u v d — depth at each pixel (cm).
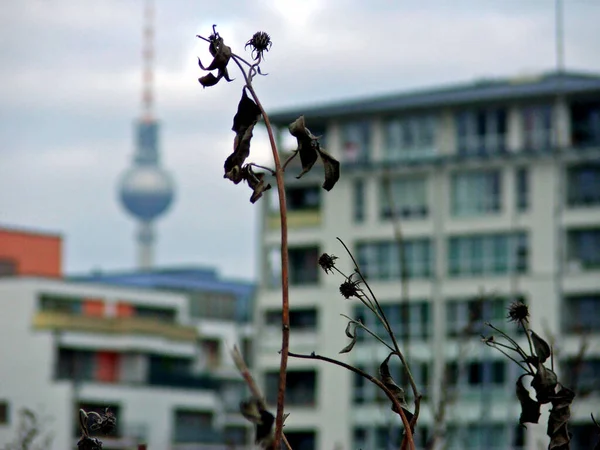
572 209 8838
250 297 15225
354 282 934
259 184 855
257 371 9456
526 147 9012
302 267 9525
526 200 8975
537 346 934
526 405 932
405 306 2267
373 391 9044
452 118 9250
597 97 8825
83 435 973
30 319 12094
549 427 927
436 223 9162
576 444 7988
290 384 9338
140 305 13088
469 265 9044
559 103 8956
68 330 12144
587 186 8881
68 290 12450
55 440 11712
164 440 12325
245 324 14638
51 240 13150
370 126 9450
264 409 1078
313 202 9525
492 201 9062
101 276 15512
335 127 9538
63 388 11850
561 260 8788
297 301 9456
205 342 13700
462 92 9206
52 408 11831
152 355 12588
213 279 15388
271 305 9488
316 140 858
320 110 9500
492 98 9012
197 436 12456
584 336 2511
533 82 9238
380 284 9200
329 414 9162
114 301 12862
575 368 2505
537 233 8894
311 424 9206
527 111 9044
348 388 9138
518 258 8912
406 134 9369
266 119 862
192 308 14462
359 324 919
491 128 9138
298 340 9381
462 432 8081
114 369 12388
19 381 12044
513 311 943
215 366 13638
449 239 9125
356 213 9400
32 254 13025
